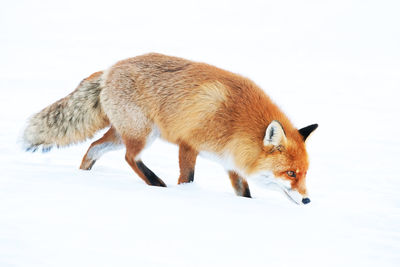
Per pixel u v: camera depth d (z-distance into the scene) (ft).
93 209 23.70
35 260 17.48
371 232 25.71
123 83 34.24
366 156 56.03
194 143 33.58
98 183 29.35
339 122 77.25
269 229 23.66
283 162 31.01
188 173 34.50
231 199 29.01
